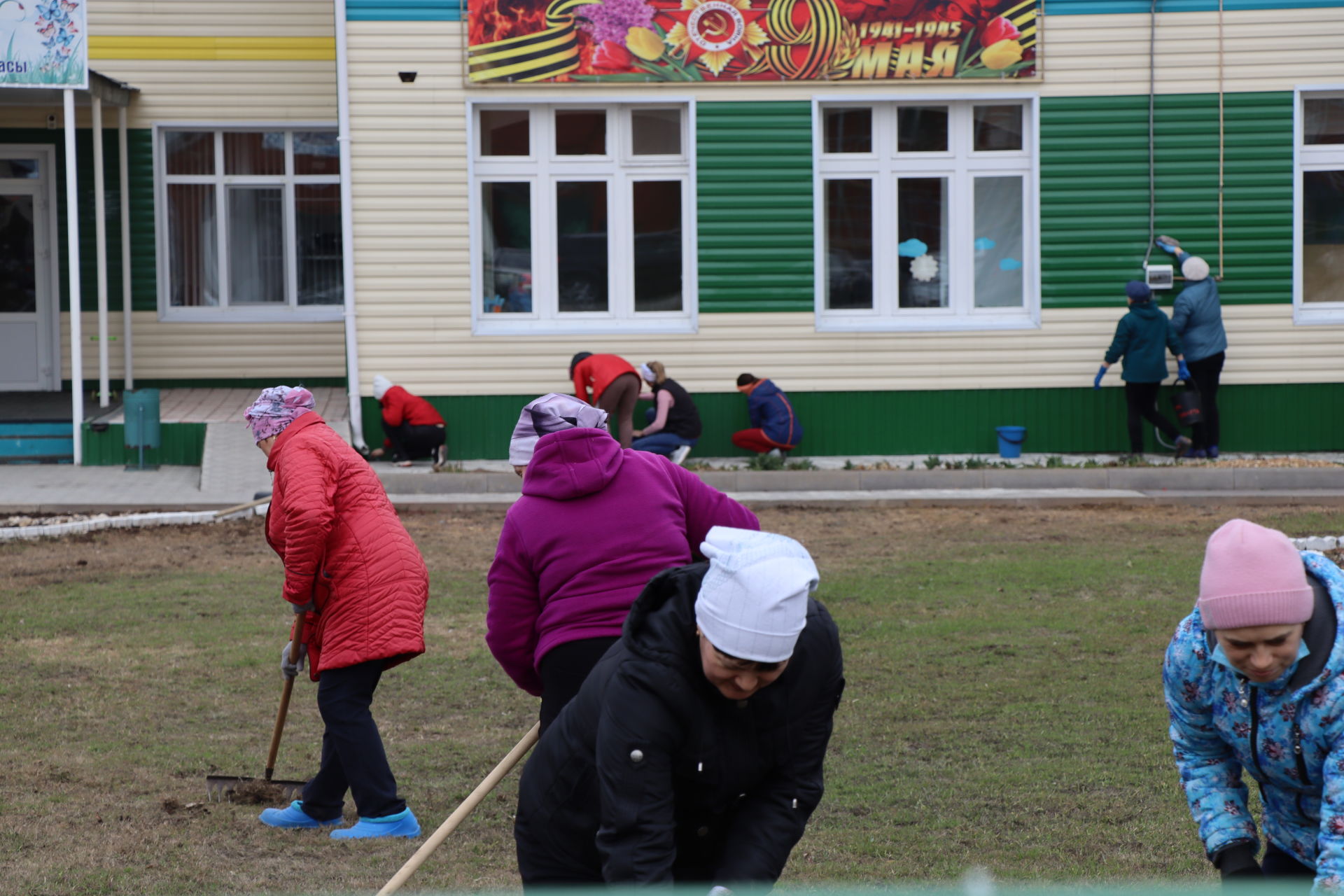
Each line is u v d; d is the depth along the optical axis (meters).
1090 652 9.64
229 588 11.95
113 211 22.27
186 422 18.62
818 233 19.05
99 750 7.60
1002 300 19.53
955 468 18.08
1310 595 3.46
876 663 9.36
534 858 4.14
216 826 6.49
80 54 17.94
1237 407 19.20
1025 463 18.38
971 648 9.77
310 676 6.50
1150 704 8.34
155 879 5.79
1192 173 19.03
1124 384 18.67
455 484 17.00
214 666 9.41
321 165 22.95
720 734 3.73
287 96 22.59
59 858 5.99
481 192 18.95
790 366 19.09
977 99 19.03
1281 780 3.79
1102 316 19.17
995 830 6.31
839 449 19.17
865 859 5.96
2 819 6.49
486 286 19.19
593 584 4.82
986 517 15.52
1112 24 18.89
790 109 18.89
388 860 6.12
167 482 17.11
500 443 18.91
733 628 3.41
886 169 19.25
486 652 9.90
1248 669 3.54
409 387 18.78
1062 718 8.07
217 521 15.30
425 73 18.52
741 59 18.75
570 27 18.61
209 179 22.70
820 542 14.02
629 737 3.66
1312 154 19.38
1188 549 13.39
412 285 18.72
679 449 18.03
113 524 14.80
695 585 3.75
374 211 18.61
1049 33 18.91
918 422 19.20
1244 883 3.53
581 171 19.05
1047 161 19.05
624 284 19.20
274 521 6.48
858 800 6.74
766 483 17.20
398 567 6.38
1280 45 18.89
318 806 6.58
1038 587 11.68
